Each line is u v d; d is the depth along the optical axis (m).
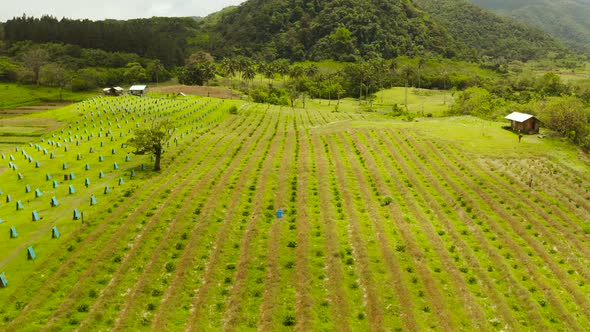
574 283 37.81
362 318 31.61
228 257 40.44
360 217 49.53
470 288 36.19
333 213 50.09
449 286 36.16
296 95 197.12
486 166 72.38
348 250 41.41
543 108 104.12
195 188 58.31
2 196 57.47
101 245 42.09
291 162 71.56
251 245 42.38
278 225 46.66
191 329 30.02
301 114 139.38
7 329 29.56
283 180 61.69
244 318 31.31
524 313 33.22
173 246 42.22
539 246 44.12
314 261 39.34
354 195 56.69
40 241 43.19
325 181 61.00
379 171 66.50
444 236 45.91
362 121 108.06
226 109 136.25
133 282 36.09
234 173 65.88
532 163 75.25
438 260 40.41
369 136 89.06
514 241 45.38
